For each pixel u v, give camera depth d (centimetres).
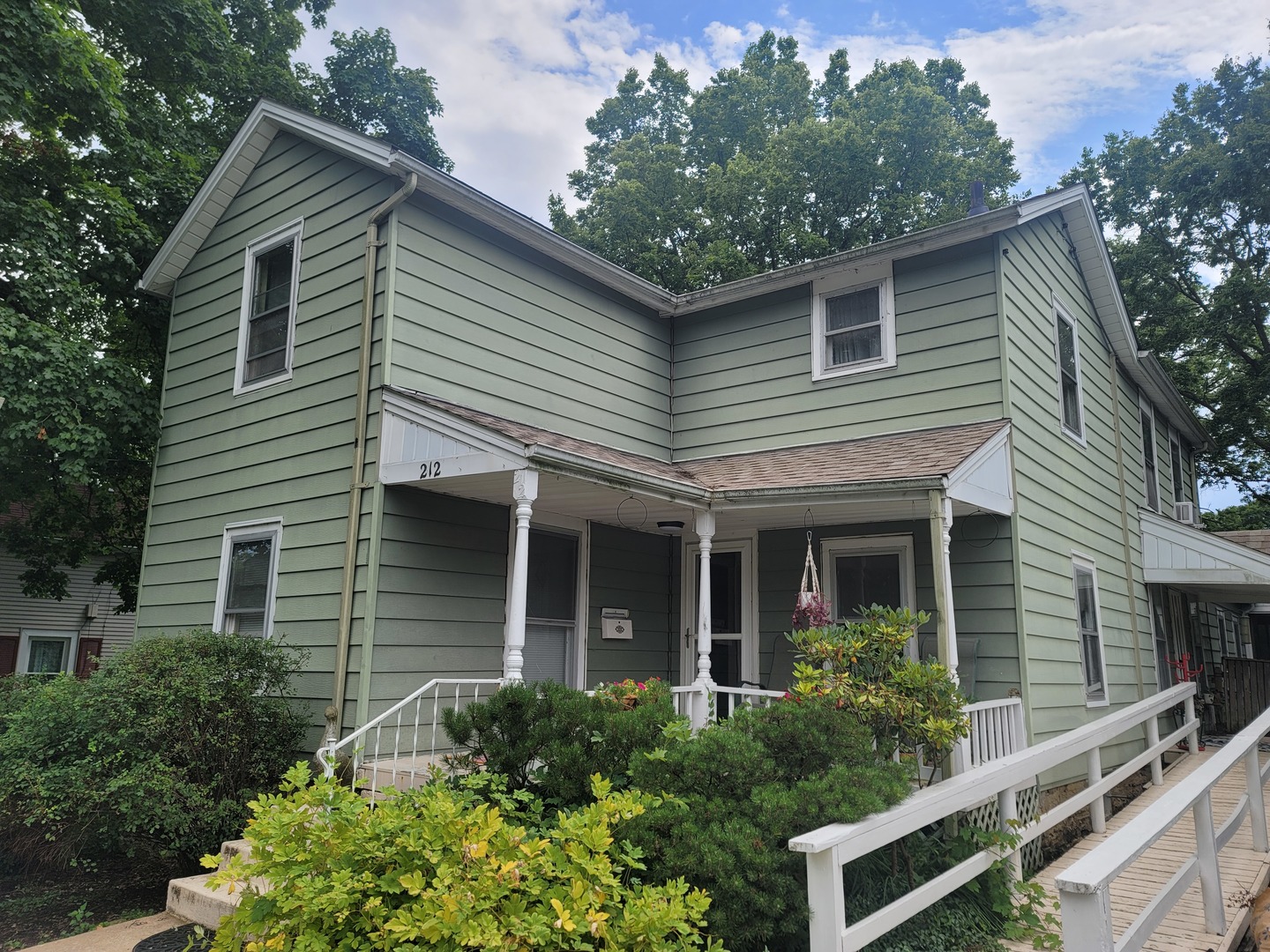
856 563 850
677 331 1088
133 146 1243
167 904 592
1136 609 1132
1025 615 746
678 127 2320
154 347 1279
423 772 627
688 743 466
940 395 849
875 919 388
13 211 1062
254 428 876
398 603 722
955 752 593
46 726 633
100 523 1330
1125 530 1150
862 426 902
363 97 1753
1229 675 1479
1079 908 277
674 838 409
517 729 509
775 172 1858
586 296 970
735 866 393
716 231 1925
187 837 634
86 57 1106
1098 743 694
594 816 379
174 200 1299
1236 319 2023
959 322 849
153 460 1081
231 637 718
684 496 742
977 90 2317
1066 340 1020
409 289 777
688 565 987
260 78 1536
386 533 723
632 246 1941
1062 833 748
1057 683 804
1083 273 1100
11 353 923
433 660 743
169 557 948
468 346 824
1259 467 2388
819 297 963
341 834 356
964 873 475
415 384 769
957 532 787
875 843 400
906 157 1955
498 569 809
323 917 332
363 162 805
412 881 325
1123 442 1201
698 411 1049
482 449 659
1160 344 2150
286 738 708
